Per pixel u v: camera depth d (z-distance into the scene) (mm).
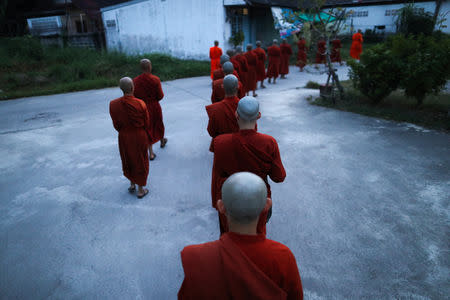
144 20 17453
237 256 1059
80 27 20422
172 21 16750
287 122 6969
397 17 21516
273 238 3156
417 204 3678
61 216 3715
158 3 16734
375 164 4762
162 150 5684
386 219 3420
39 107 9172
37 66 14273
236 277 1038
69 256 3027
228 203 1130
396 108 7488
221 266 1063
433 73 6570
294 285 1161
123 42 18562
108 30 18688
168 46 17422
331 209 3648
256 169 2123
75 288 2637
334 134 6117
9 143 6234
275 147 2133
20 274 2805
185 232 3346
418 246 2984
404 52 6969
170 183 4453
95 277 2756
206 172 4773
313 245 3047
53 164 5223
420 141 5590
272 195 3998
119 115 3611
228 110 2898
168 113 8086
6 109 9000
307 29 8680
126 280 2713
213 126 2977
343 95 8594
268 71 11867
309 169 4680
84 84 11938
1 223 3590
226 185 1163
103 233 3371
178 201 3975
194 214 3676
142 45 18109
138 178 3926
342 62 16438
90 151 5762
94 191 4301
